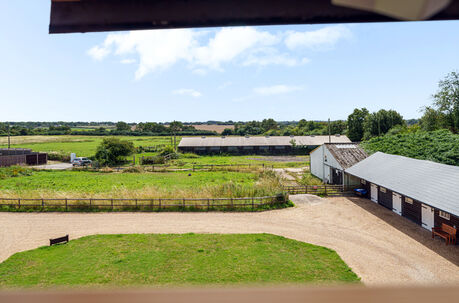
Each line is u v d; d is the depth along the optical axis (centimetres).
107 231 1374
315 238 1279
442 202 1219
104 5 124
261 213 1666
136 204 1731
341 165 2288
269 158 5025
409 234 1320
